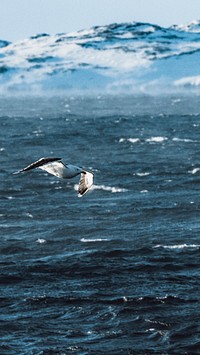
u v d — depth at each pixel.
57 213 65.50
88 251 52.59
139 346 36.38
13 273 47.16
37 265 48.78
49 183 79.75
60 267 48.25
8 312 40.66
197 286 44.16
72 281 45.53
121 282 45.00
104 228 59.62
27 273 47.22
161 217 63.47
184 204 68.19
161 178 83.25
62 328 38.50
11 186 78.88
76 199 71.81
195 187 77.44
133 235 57.19
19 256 51.62
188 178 82.81
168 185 78.69
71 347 36.34
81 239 56.16
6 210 67.06
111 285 44.47
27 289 44.22
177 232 57.94
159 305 41.00
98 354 35.59
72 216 64.19
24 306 41.47
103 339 37.19
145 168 91.38
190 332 37.66
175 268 47.84
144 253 51.50
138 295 42.50
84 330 38.25
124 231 58.66
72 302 41.75
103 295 42.72
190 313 39.84
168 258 49.97
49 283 45.19
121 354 35.62
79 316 39.94
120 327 38.44
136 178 83.81
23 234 58.22
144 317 39.47
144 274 46.66
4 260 50.59
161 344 36.59
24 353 35.78
